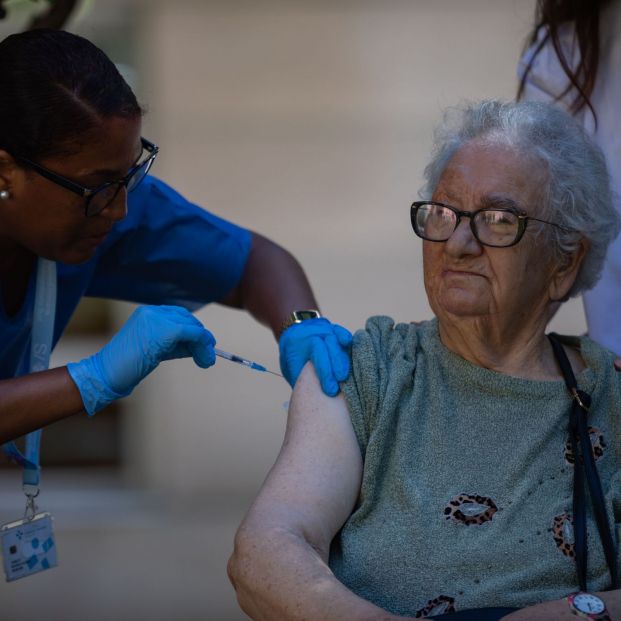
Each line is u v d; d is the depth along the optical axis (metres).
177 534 13.17
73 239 5.72
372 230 13.48
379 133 13.37
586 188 5.37
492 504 5.19
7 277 6.09
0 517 13.52
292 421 5.43
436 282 5.38
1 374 6.40
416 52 13.30
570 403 5.34
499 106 5.49
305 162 13.39
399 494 5.23
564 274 5.50
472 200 5.26
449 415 5.35
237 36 13.19
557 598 5.07
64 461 13.84
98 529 13.32
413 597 5.10
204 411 13.62
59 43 5.49
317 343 5.63
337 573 5.20
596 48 6.55
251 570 4.88
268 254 7.32
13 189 5.49
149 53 13.19
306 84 13.29
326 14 13.20
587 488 5.27
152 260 7.04
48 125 5.34
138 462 13.76
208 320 13.42
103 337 14.05
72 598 11.76
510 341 5.43
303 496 5.15
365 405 5.39
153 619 11.32
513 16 13.25
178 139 13.25
